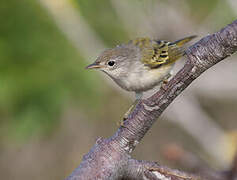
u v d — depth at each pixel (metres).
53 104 11.42
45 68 11.52
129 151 5.45
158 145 15.71
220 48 4.94
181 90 5.27
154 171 5.43
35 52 11.59
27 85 11.16
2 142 13.26
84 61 12.16
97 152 5.38
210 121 14.17
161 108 5.34
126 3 13.50
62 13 12.39
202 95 15.14
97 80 12.22
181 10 13.73
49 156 15.44
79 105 12.26
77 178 5.18
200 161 3.66
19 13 11.96
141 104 5.40
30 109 11.38
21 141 11.97
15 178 15.48
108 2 13.76
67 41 12.26
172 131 15.79
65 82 11.64
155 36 13.68
